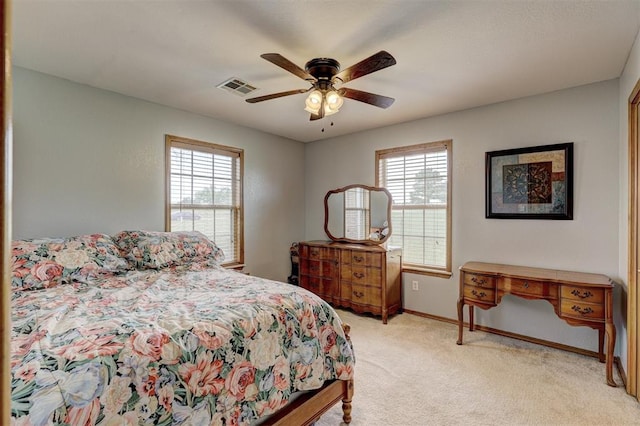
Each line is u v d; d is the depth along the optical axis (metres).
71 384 1.01
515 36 2.03
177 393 1.20
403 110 3.47
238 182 4.07
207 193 3.75
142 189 3.14
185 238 2.97
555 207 2.89
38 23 1.90
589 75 2.58
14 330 1.31
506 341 3.04
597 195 2.71
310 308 1.83
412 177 3.91
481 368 2.51
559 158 2.87
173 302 1.75
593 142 2.72
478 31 1.98
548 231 2.95
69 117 2.69
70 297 1.80
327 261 4.12
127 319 1.43
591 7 1.74
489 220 3.29
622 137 2.50
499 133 3.21
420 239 3.85
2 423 0.38
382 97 2.25
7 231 0.39
